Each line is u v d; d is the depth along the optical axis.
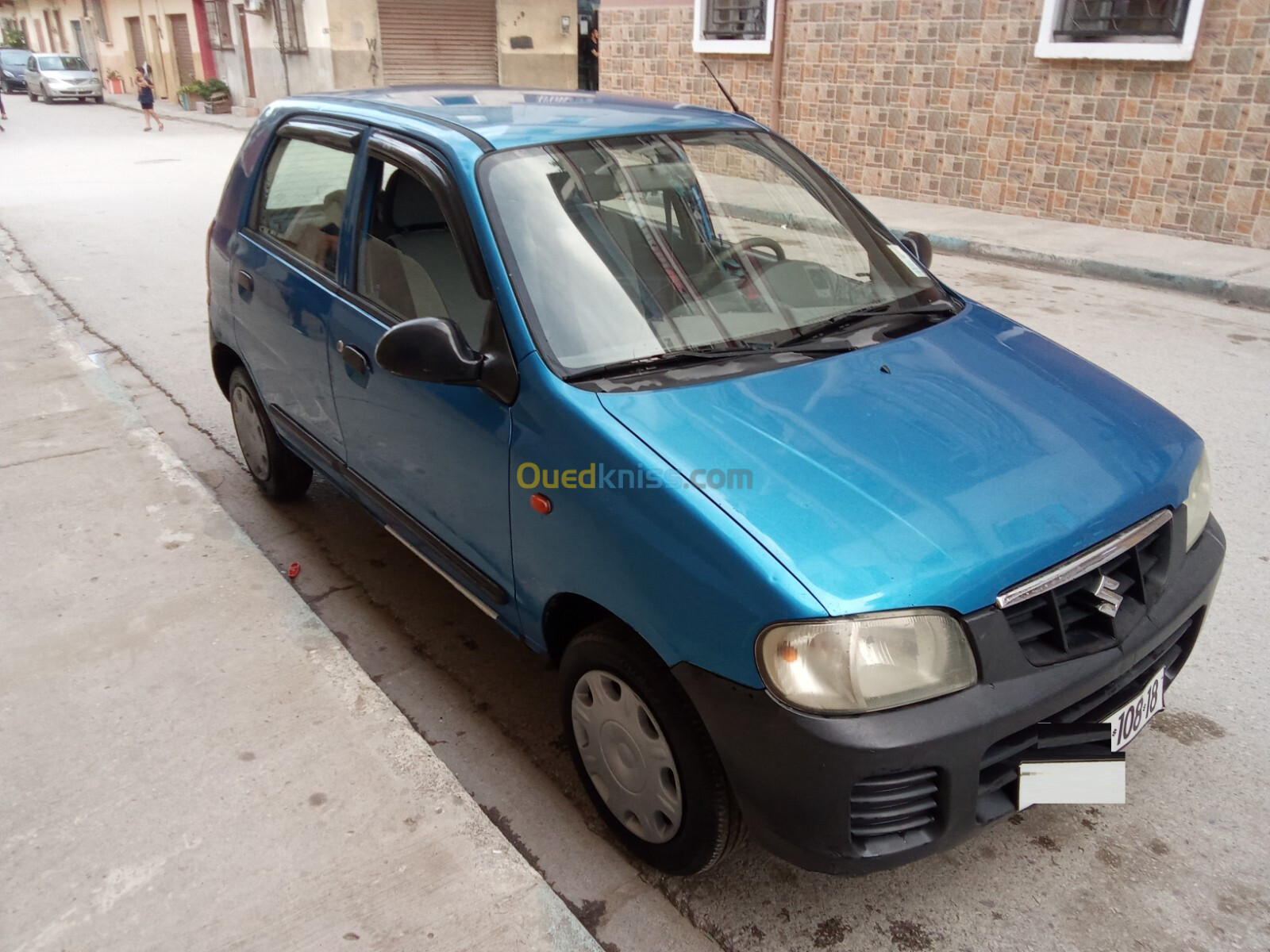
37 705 2.94
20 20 53.56
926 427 2.38
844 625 1.92
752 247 3.01
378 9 21.95
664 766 2.29
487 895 2.30
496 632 3.61
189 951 2.15
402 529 3.21
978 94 10.70
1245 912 2.37
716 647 2.03
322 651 3.20
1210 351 6.48
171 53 32.50
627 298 2.66
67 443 4.79
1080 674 2.09
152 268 9.16
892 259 3.31
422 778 2.65
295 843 2.44
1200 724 3.02
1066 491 2.25
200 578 3.62
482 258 2.61
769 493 2.12
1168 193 9.50
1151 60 9.25
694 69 13.73
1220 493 4.45
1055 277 8.63
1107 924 2.34
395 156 3.03
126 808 2.55
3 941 2.18
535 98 3.52
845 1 11.65
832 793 1.95
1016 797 2.13
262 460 4.41
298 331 3.51
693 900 2.44
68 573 3.65
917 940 2.31
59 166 16.70
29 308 7.22
